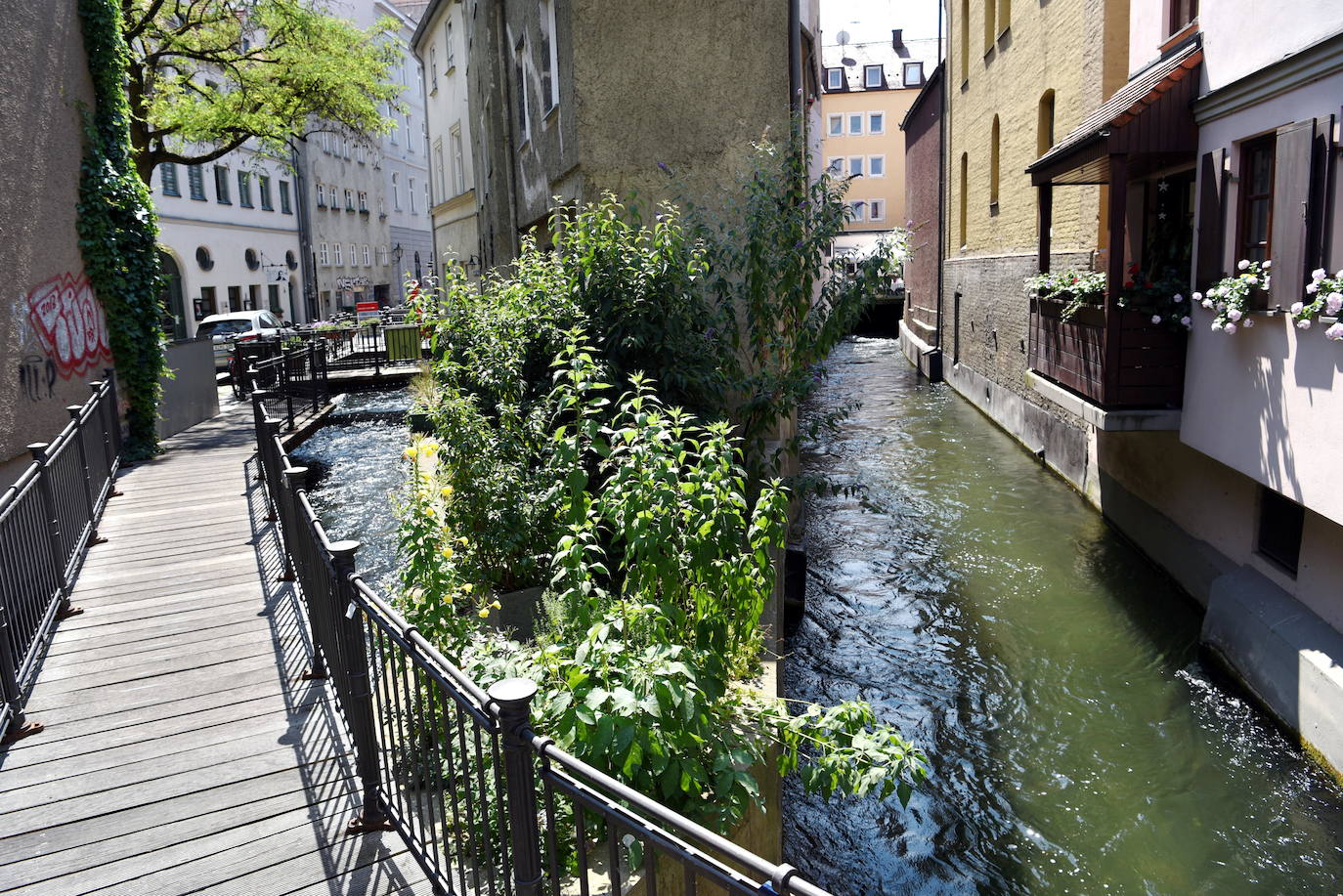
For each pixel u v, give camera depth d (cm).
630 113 930
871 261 815
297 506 537
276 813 391
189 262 3041
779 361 846
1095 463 1237
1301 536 711
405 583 471
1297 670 654
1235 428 743
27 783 416
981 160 2044
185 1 2038
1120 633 852
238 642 566
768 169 850
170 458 1122
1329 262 613
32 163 941
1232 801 598
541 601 559
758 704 429
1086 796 613
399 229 5041
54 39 1012
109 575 686
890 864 554
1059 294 992
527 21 1247
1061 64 1403
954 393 2344
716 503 432
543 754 250
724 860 371
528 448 657
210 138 2056
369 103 2189
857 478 1446
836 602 940
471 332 766
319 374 1597
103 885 346
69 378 988
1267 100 688
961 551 1086
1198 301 793
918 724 700
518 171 1427
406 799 368
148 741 452
